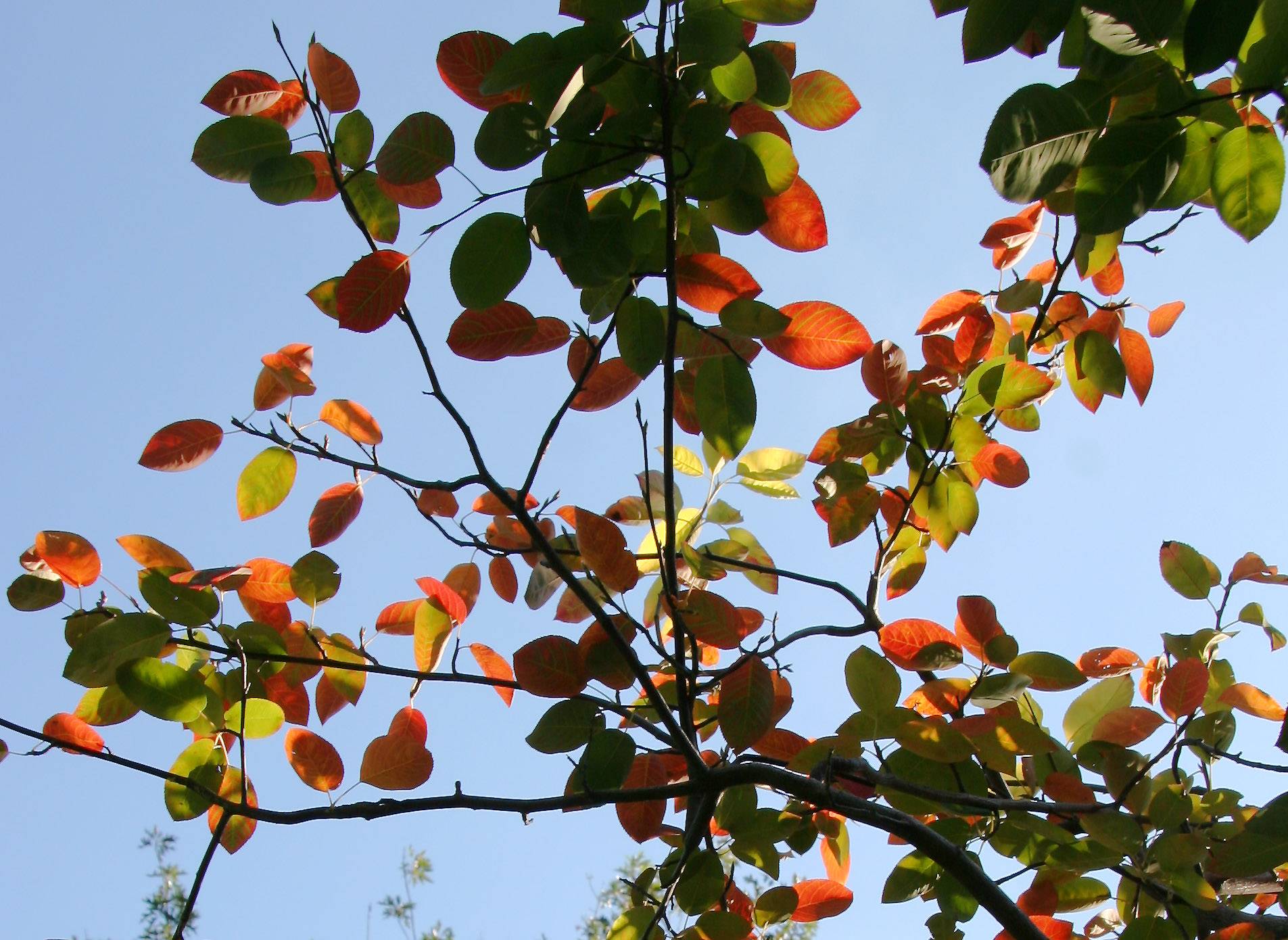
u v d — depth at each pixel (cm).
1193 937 274
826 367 261
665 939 268
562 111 240
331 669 275
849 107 257
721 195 250
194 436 269
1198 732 279
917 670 265
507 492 264
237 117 256
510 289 249
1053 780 268
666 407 259
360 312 254
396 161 251
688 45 242
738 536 285
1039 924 282
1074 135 236
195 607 265
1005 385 274
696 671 270
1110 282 286
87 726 267
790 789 263
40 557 267
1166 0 231
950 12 236
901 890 274
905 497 278
